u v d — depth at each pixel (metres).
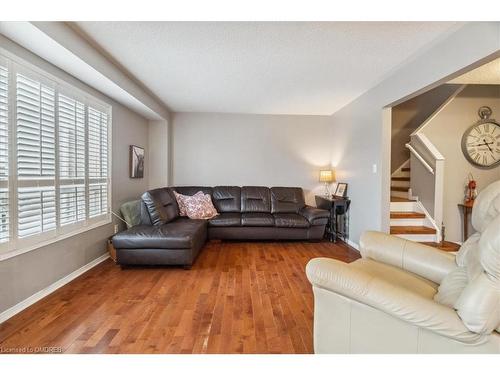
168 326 2.02
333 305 1.43
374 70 3.23
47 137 2.58
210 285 2.78
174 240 3.19
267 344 1.81
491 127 4.36
